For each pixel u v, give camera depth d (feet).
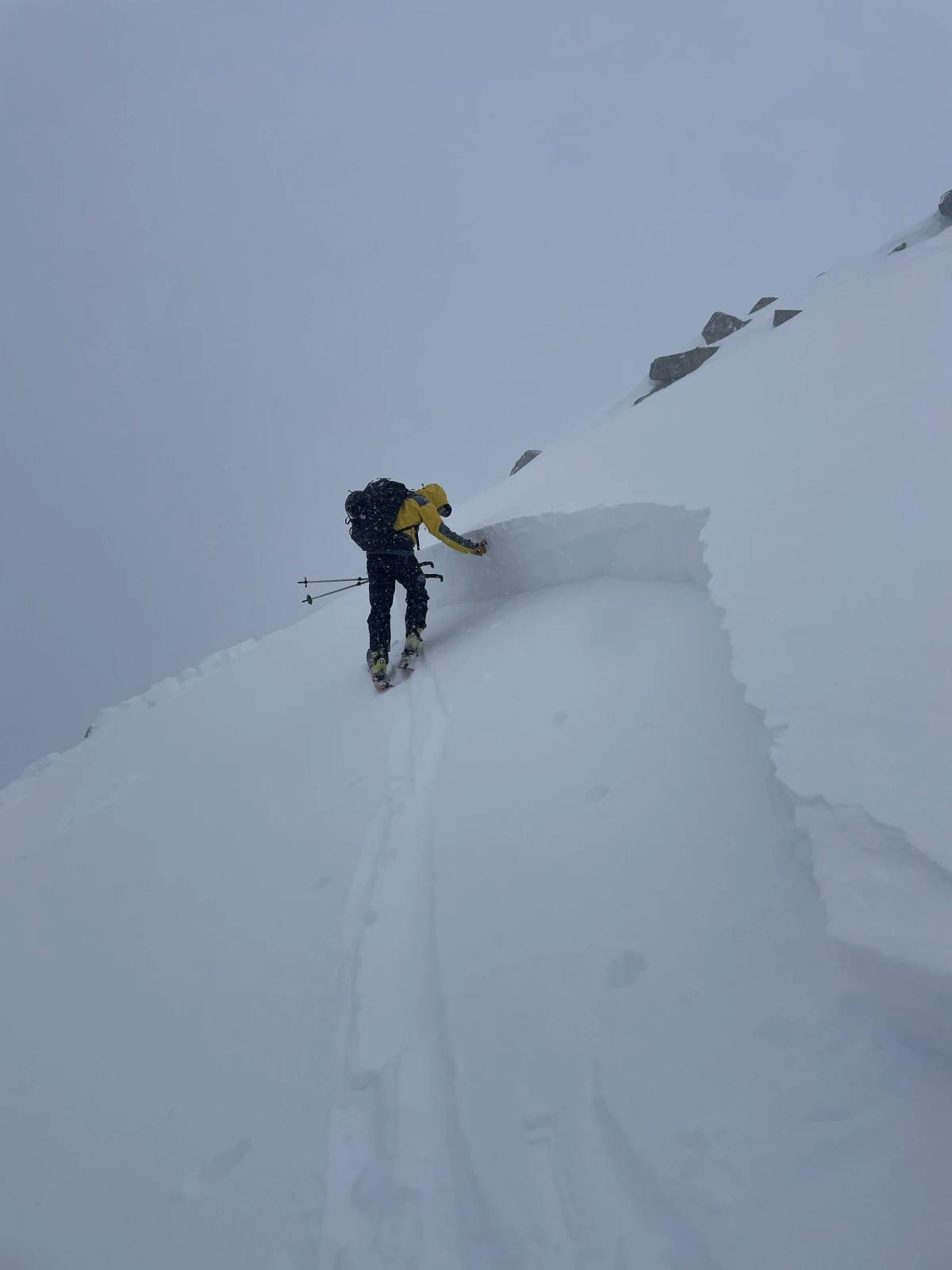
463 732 9.97
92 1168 5.85
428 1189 4.55
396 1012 5.98
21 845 15.99
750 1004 4.27
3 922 11.51
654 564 11.05
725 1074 4.02
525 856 6.64
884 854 4.02
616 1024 4.69
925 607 5.68
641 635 9.48
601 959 5.20
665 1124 3.97
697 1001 4.49
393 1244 4.34
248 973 7.32
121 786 16.93
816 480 8.75
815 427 10.39
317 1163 5.02
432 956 6.26
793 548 7.55
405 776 9.61
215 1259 4.73
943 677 4.94
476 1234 4.17
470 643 13.92
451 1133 4.80
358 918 7.27
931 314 12.50
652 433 15.55
